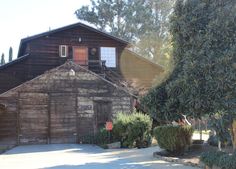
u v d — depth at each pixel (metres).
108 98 26.28
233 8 12.51
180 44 13.84
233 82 11.86
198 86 12.57
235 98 11.94
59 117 25.39
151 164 14.41
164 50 46.12
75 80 25.97
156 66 34.19
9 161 16.77
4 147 23.03
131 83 33.25
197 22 13.23
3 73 30.50
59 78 25.73
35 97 25.14
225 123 14.06
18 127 24.61
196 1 13.44
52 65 31.16
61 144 24.42
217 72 12.15
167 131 16.05
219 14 12.62
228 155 11.77
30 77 30.55
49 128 25.14
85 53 32.09
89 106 25.97
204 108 12.73
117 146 21.56
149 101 14.88
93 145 23.45
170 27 14.20
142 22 51.12
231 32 12.37
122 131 21.75
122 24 51.75
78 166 14.56
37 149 21.67
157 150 18.97
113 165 14.50
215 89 12.20
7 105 24.56
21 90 24.98
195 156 15.49
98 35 32.69
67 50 31.62
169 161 15.08
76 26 31.88
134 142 21.59
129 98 26.55
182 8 13.74
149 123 21.83
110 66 32.81
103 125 25.95
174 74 14.33
